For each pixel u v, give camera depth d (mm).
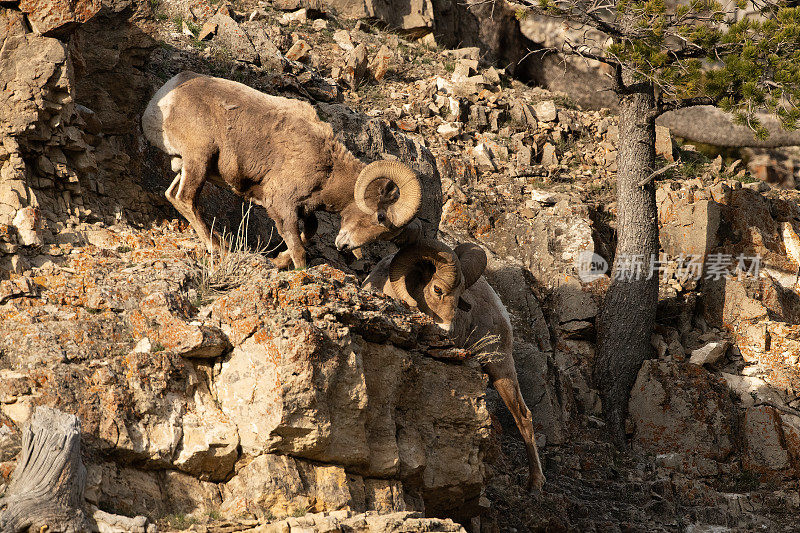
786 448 33125
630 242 36062
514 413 26516
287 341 17469
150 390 16969
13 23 21297
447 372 21828
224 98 22484
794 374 35688
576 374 34562
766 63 33250
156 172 26000
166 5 37031
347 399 18359
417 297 23688
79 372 16594
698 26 34781
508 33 56188
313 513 17297
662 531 28141
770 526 29656
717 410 33688
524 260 36938
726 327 37438
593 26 35469
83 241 21344
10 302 18078
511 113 48062
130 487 16094
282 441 17266
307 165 22406
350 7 52344
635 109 37000
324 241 28438
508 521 25328
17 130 20844
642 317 35250
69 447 14602
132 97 25281
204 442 17016
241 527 16016
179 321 17797
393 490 19500
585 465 31125
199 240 23406
